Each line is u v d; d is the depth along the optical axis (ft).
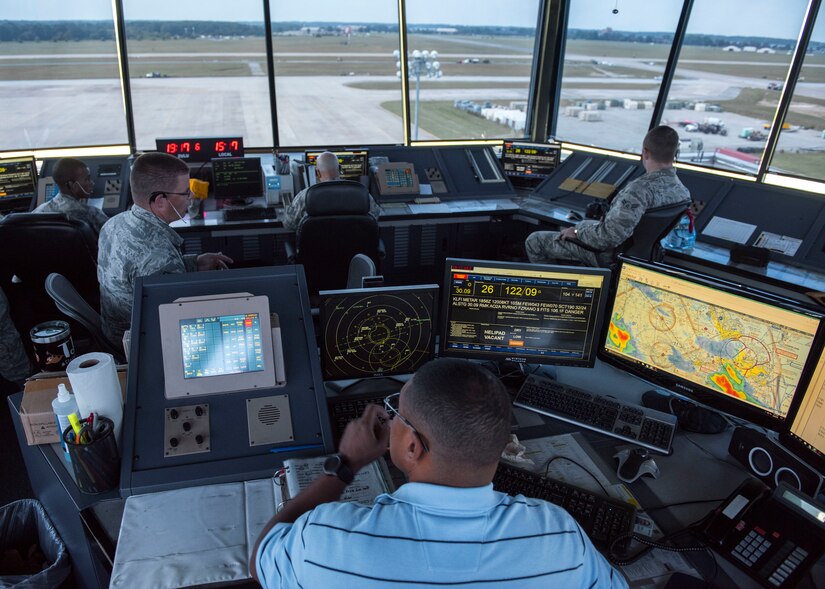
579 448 5.05
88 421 4.15
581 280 5.47
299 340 4.88
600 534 4.13
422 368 2.77
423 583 2.39
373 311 5.40
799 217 10.96
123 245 6.43
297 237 10.43
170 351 4.52
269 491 4.20
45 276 9.37
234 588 3.52
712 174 12.51
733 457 5.05
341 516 2.59
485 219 13.99
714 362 5.03
